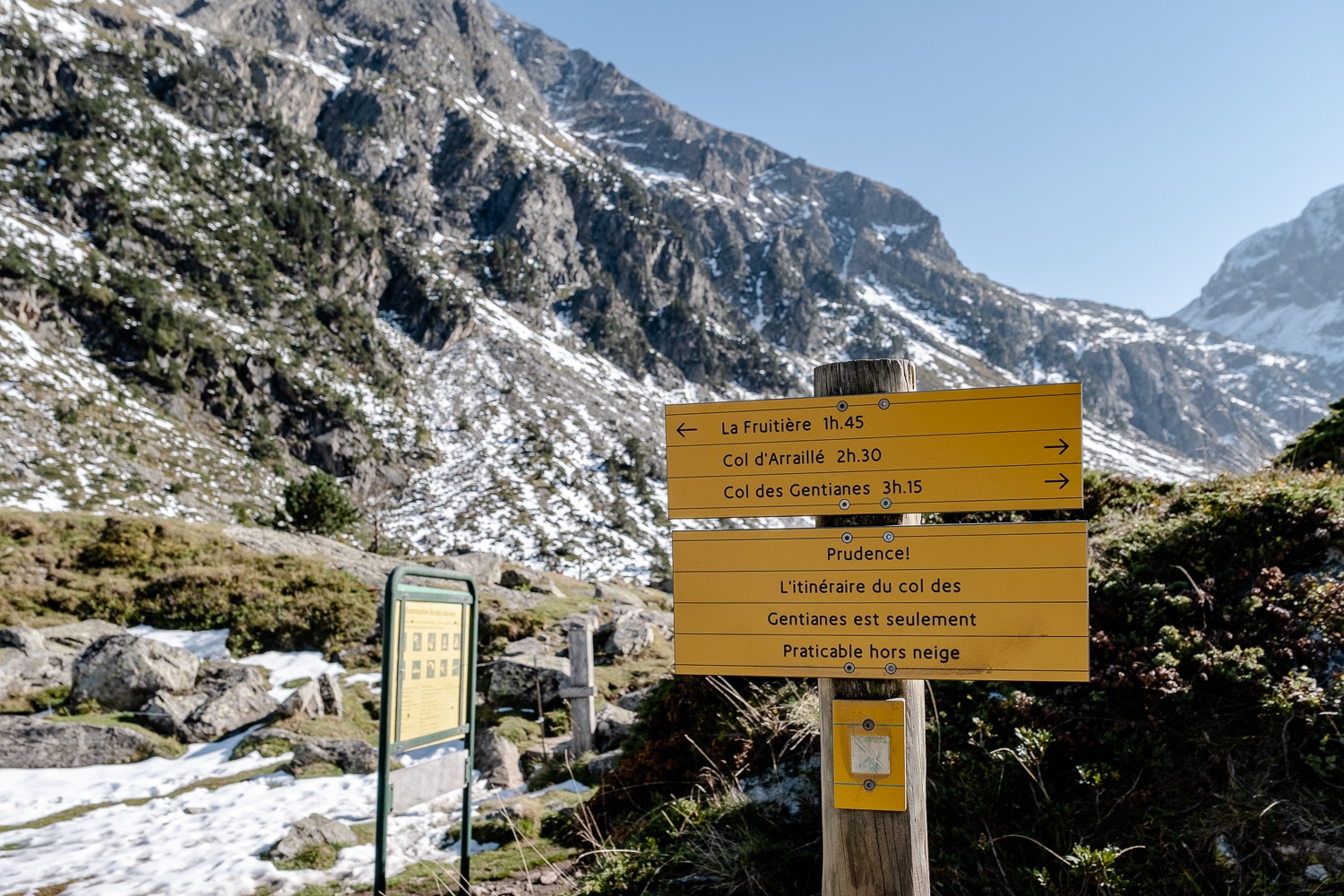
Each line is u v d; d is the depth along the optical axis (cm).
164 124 17450
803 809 470
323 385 12662
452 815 758
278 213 16988
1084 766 398
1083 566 238
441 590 554
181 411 10569
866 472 258
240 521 7994
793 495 264
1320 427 647
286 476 10344
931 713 466
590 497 12650
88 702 1140
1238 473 648
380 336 16175
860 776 252
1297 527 479
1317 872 330
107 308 11006
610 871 468
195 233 14438
